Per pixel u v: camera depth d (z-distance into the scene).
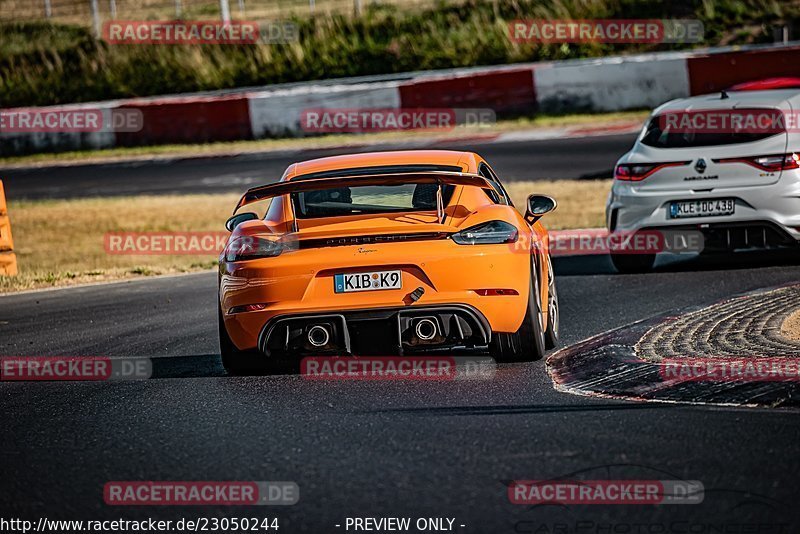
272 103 98.00
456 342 21.50
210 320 32.38
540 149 78.81
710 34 111.81
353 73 116.75
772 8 112.31
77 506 14.50
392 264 21.17
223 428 18.33
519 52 114.00
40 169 94.62
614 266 38.00
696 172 34.19
